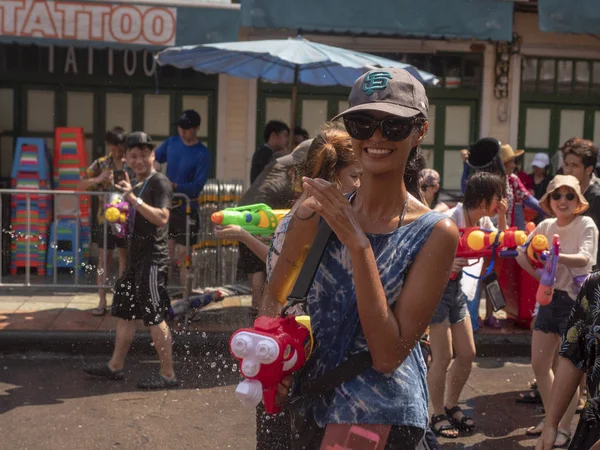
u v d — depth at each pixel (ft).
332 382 7.68
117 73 34.68
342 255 7.74
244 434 17.20
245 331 7.47
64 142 32.60
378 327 7.24
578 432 9.00
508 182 26.05
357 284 7.22
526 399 19.93
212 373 21.58
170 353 20.30
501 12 29.55
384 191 7.69
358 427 7.59
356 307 7.68
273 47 25.29
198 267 26.86
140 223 19.72
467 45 35.53
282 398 7.79
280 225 10.15
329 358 7.77
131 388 20.11
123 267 25.73
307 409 7.91
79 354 23.13
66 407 18.61
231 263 27.73
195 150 29.14
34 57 34.27
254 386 7.46
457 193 36.29
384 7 28.99
